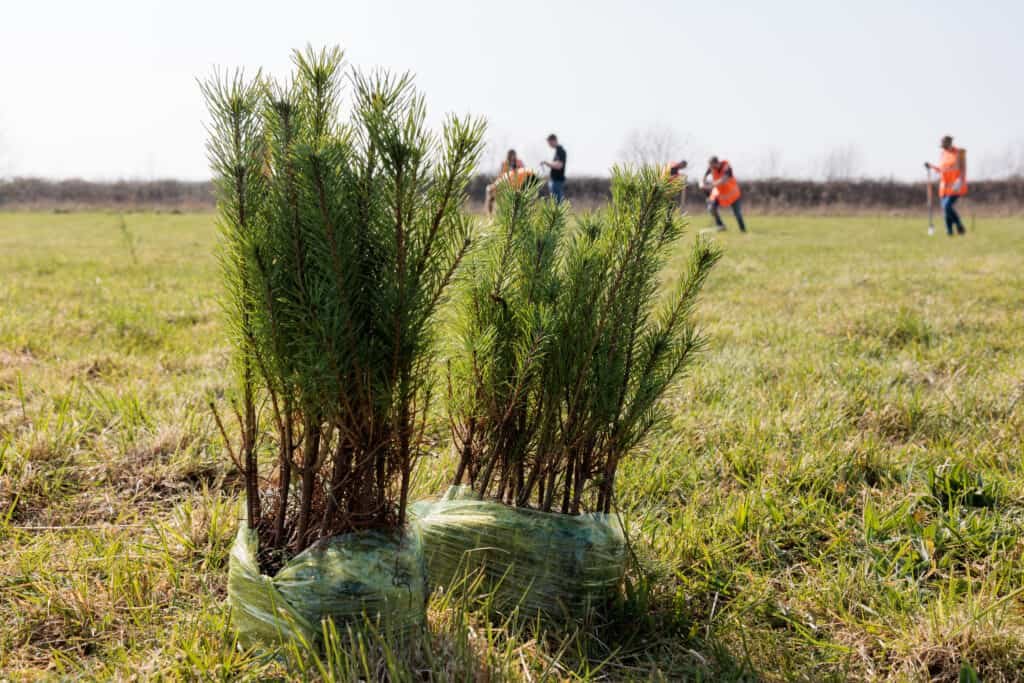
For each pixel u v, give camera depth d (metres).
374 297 1.92
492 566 2.30
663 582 2.54
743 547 2.84
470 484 2.47
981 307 7.42
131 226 26.52
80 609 2.24
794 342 5.87
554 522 2.30
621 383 2.35
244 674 1.96
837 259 13.22
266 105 1.89
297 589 1.97
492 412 2.31
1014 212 41.69
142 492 3.13
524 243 2.32
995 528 2.87
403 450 2.05
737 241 18.48
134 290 8.54
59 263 11.74
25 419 3.69
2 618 2.22
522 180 2.39
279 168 1.89
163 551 2.58
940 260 12.38
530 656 2.12
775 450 3.57
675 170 2.50
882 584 2.54
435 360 2.16
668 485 3.28
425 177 1.87
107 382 4.52
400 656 1.96
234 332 2.02
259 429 2.26
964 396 4.27
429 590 2.22
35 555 2.55
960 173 19.81
